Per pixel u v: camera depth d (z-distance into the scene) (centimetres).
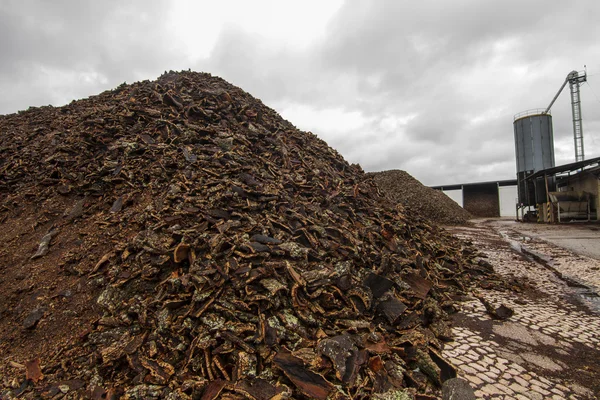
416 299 714
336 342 466
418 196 3806
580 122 4409
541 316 760
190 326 476
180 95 1312
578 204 2952
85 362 458
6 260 689
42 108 1723
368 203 1170
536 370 521
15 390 416
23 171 1038
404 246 959
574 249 1616
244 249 595
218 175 873
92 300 561
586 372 514
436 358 508
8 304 574
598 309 807
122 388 416
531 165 4044
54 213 831
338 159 1519
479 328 691
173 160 923
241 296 513
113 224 738
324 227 805
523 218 3809
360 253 764
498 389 466
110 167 927
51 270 641
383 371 471
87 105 1484
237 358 431
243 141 1118
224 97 1384
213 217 704
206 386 402
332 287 603
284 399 379
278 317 500
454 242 1493
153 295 542
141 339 471
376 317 624
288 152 1237
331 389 404
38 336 509
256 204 790
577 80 4384
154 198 793
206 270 545
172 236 642
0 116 1648
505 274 1153
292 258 623
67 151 1045
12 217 852
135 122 1144
